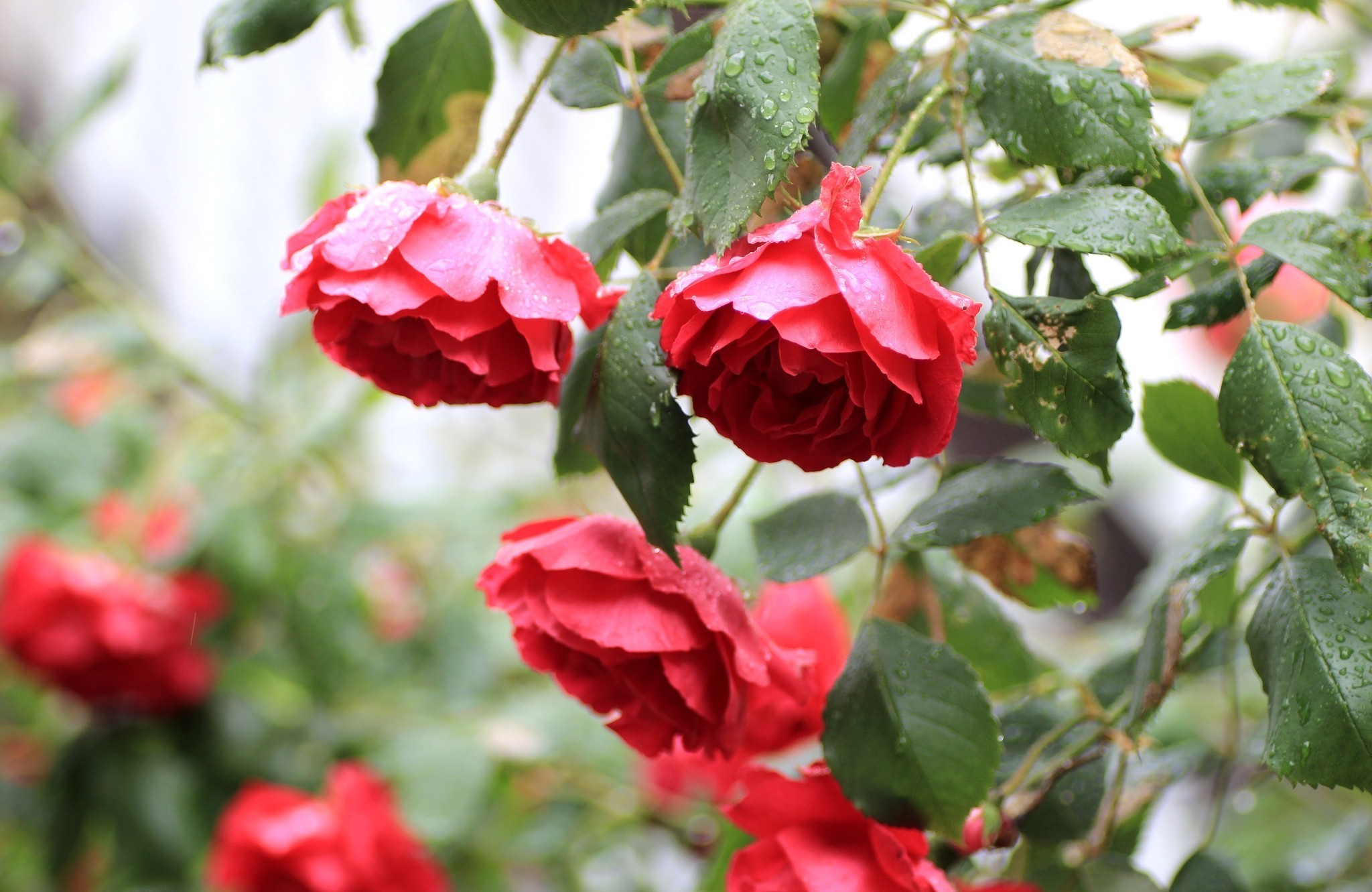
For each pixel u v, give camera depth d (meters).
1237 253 0.73
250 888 1.10
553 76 0.79
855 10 0.82
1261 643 0.74
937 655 0.75
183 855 1.28
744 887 0.77
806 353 0.70
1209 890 0.78
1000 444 1.25
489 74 0.81
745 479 0.78
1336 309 0.91
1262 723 0.89
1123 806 0.86
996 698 0.83
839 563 0.78
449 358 0.73
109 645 1.21
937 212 0.80
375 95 0.81
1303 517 0.85
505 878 1.28
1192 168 0.87
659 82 0.78
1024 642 0.87
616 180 0.83
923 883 0.75
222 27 0.76
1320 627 0.72
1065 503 0.76
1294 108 0.75
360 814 1.09
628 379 0.72
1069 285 0.76
